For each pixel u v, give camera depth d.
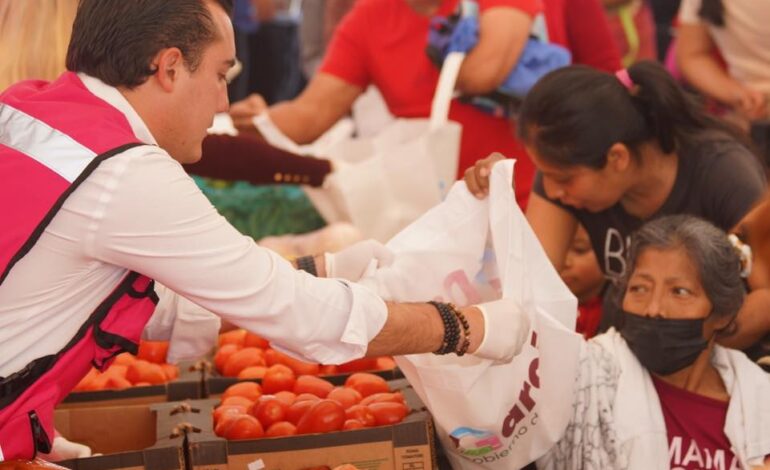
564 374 2.61
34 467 2.01
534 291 2.62
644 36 6.17
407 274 2.66
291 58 7.77
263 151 3.93
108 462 2.42
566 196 3.14
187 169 3.80
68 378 2.13
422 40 4.28
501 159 2.64
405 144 4.10
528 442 2.63
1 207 2.02
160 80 2.11
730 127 3.24
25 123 2.06
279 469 2.49
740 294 2.72
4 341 2.05
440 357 2.58
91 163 2.02
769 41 5.02
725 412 2.73
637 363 2.78
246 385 2.89
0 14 2.71
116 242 2.04
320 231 4.23
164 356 3.25
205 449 2.47
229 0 2.21
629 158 3.06
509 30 4.00
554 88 3.01
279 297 2.14
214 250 2.09
